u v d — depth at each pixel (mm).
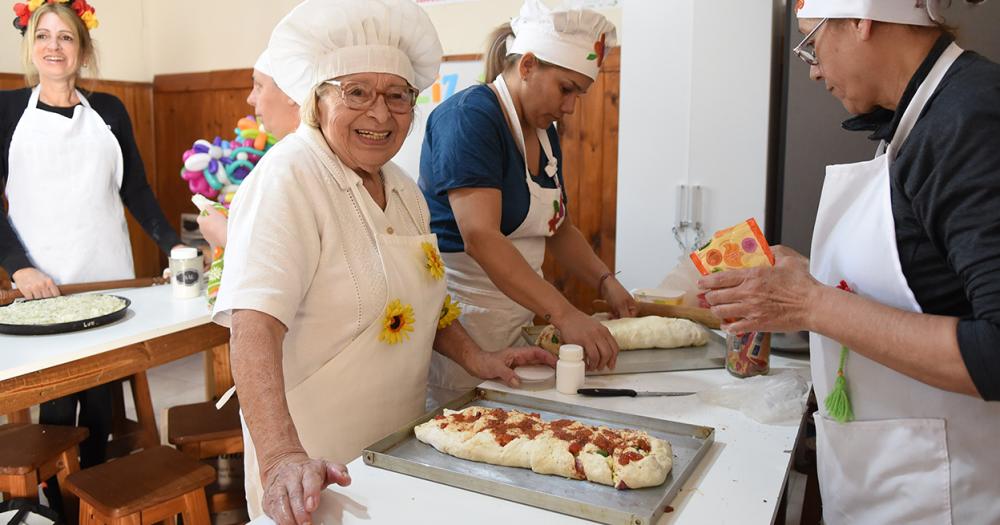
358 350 1356
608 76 3510
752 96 2654
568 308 1609
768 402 1355
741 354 1559
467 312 1936
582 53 1710
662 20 2760
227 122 4625
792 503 2307
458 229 1912
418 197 1573
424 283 1464
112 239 3047
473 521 960
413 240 1454
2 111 2846
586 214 3660
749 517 977
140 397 2916
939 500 1116
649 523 933
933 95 1009
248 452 1470
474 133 1682
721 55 2676
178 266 2344
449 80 3758
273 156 1311
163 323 2051
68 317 1993
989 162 905
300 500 951
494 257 1651
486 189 1685
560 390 1475
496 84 1817
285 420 1087
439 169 1701
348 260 1340
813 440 2150
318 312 1316
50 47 2801
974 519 1103
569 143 3650
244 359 1116
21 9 2863
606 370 1585
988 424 1084
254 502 1475
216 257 2150
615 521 946
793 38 2537
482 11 3691
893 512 1164
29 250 2904
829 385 1219
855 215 1145
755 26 2615
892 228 1066
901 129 1052
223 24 4559
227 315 1222
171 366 4395
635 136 2867
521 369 1534
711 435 1213
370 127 1344
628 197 2912
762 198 2695
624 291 2049
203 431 2291
